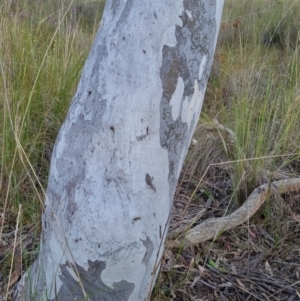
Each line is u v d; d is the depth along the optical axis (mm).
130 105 1228
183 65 1276
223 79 3609
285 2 4680
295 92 2938
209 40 1338
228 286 1823
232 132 2744
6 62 2625
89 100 1271
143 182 1245
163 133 1280
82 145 1247
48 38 3141
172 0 1236
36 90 2586
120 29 1251
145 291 1374
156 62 1235
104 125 1229
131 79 1231
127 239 1216
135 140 1231
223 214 2279
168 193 1347
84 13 4695
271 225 2205
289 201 2387
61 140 1303
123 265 1245
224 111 3000
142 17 1231
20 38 2838
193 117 1368
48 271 1347
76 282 1289
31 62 2744
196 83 1326
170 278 1773
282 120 2758
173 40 1251
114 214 1202
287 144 2707
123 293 1310
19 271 1665
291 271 1956
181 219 2076
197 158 2660
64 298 1329
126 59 1233
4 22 2764
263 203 2285
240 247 2062
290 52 4121
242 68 3459
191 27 1278
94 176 1223
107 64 1255
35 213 1959
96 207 1204
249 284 1853
